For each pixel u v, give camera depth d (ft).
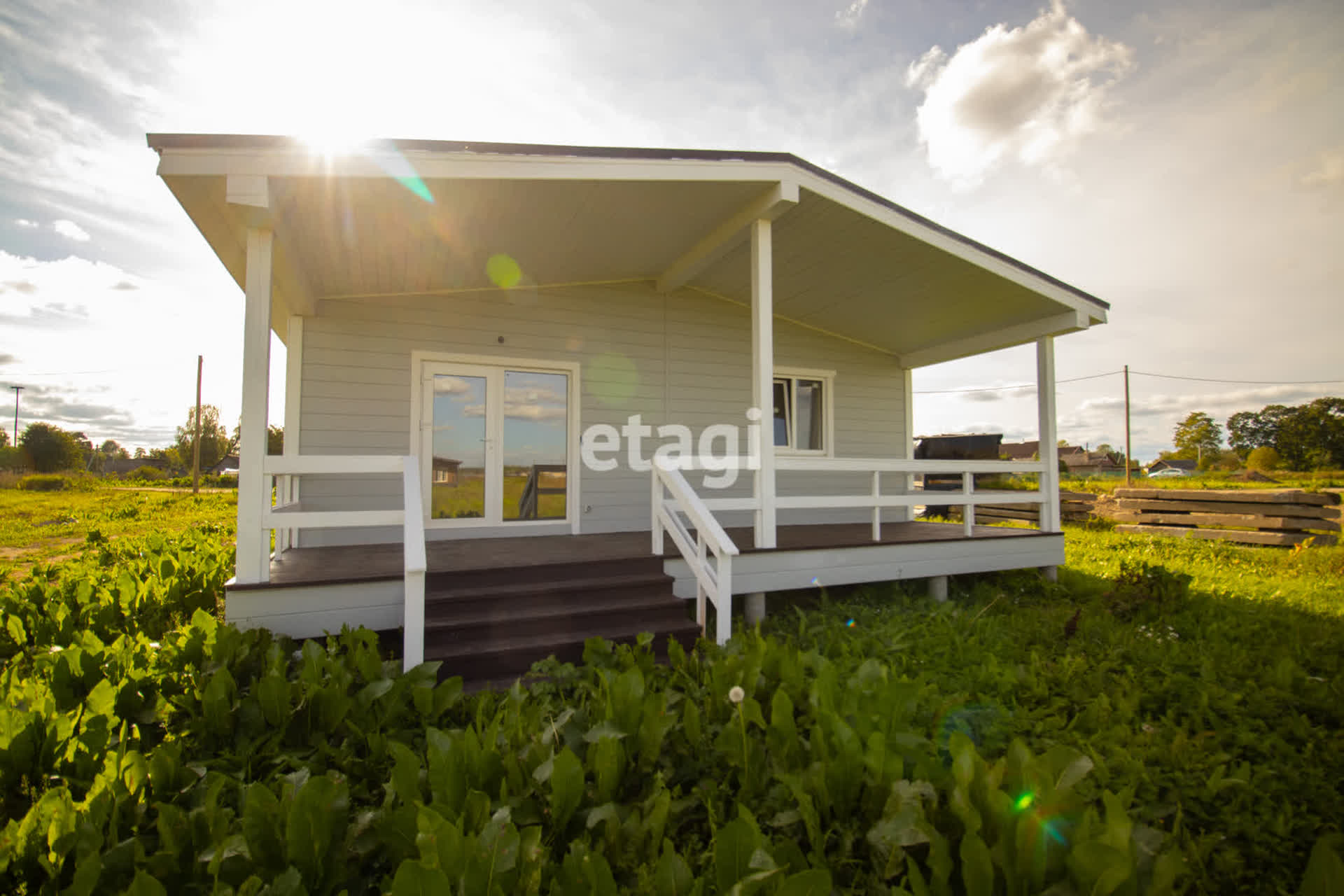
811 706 10.19
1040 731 11.55
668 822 8.36
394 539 22.39
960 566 23.34
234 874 6.75
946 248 21.36
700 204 19.25
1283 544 35.63
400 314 22.86
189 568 20.86
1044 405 25.99
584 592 16.58
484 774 8.17
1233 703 12.39
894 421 32.63
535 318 24.80
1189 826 9.23
